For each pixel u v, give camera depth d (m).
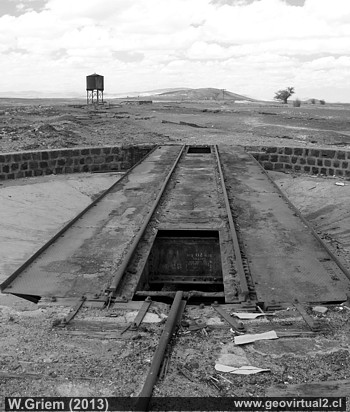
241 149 18.52
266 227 8.48
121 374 4.22
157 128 26.70
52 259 7.02
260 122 33.06
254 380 4.14
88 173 16.72
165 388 4.03
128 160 17.70
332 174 16.41
